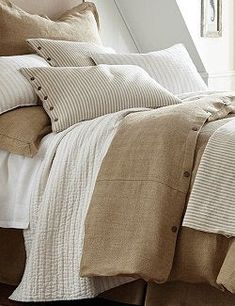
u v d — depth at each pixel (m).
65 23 3.71
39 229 2.62
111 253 2.41
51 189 2.64
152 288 2.53
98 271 2.42
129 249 2.37
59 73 2.98
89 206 2.51
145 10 4.73
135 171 2.44
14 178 2.78
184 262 2.36
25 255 2.79
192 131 2.46
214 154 2.36
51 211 2.62
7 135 2.79
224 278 2.21
